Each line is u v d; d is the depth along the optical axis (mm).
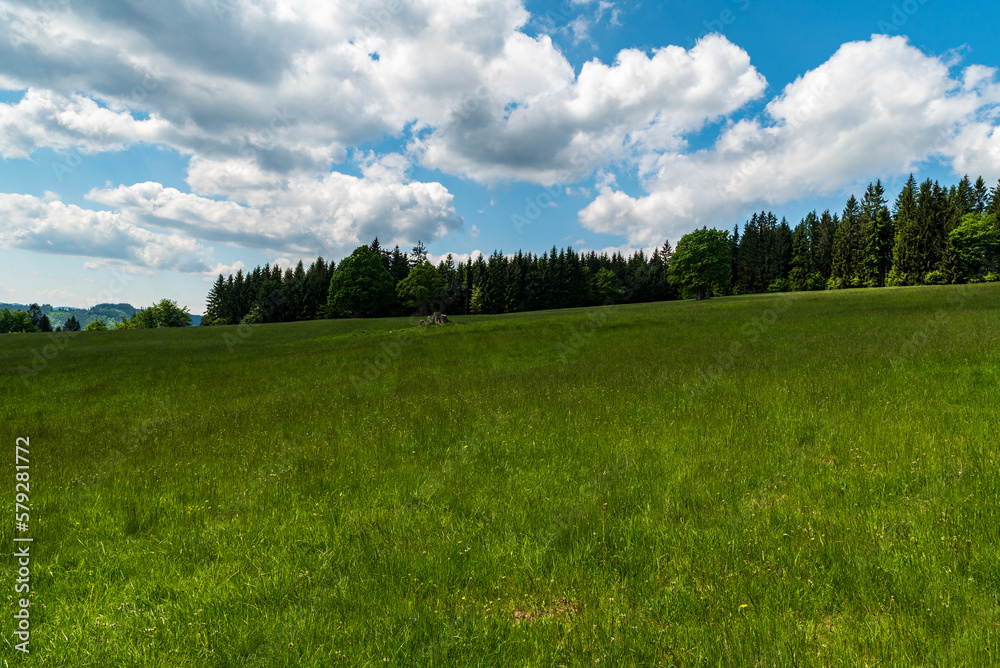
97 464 8008
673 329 26922
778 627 3285
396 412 10977
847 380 10555
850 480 5645
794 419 8164
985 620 3152
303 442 8914
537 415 9547
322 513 5691
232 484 6859
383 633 3494
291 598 4016
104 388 18641
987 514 4516
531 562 4438
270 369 21703
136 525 5645
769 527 4707
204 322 115250
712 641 3232
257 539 5129
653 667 3055
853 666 2904
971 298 32812
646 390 11188
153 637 3578
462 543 4793
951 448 6227
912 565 3900
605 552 4469
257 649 3410
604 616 3588
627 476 6281
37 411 14945
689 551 4406
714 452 6922
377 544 4840
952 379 10141
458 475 6680
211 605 3912
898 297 39438
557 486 6109
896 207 92375
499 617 3674
